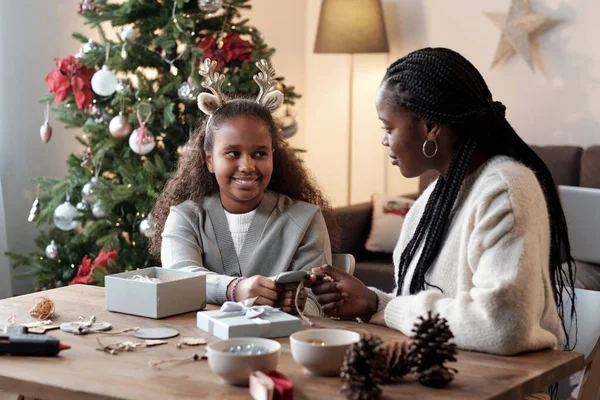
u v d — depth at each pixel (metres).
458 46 4.90
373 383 1.18
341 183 5.52
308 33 5.56
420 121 1.65
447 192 1.66
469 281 1.57
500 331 1.42
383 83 1.70
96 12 3.53
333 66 5.46
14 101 4.00
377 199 4.30
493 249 1.48
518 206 1.50
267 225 2.02
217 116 2.00
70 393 1.25
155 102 3.34
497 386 1.26
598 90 4.43
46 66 4.12
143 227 3.27
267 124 2.01
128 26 3.99
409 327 1.52
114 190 3.32
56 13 4.13
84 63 3.39
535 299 1.45
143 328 1.57
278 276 1.70
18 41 3.99
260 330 1.49
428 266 1.67
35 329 1.55
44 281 3.62
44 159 4.14
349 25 4.79
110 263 3.32
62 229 3.52
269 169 1.99
